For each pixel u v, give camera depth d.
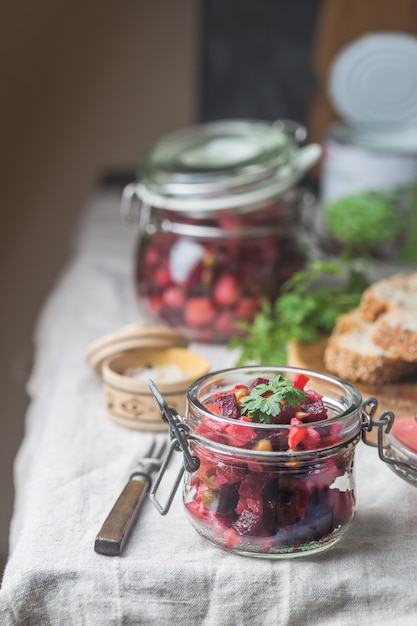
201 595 0.97
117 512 1.05
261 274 1.56
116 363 1.37
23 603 0.97
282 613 0.96
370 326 1.46
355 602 0.96
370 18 2.74
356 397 0.99
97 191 2.82
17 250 3.41
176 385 1.26
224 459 0.94
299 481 0.94
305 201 1.76
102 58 3.21
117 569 0.97
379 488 1.14
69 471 1.17
